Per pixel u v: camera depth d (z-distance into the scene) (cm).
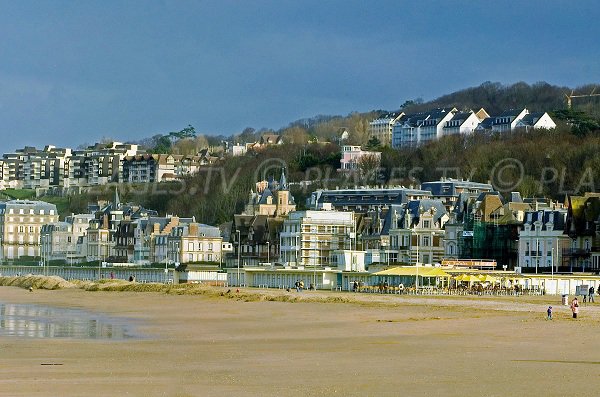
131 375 11038
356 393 9806
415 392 9825
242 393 9850
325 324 17775
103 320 19512
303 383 10406
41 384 10325
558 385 10119
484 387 10044
